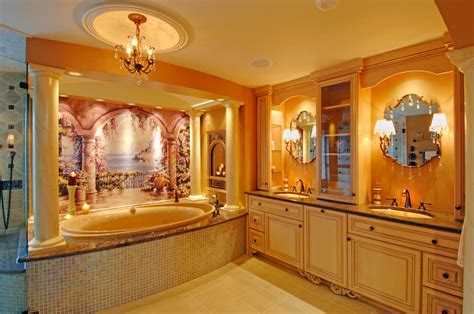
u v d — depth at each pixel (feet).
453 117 7.11
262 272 10.07
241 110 12.14
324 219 8.81
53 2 5.25
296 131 12.05
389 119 8.81
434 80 7.84
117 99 12.48
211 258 10.21
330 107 9.58
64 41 7.11
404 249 6.88
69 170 11.75
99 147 12.64
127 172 13.55
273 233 10.69
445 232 6.14
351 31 6.64
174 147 15.25
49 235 7.19
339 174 9.52
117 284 7.87
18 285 6.74
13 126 9.19
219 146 14.94
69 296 7.17
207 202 14.70
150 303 7.98
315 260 9.08
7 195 9.10
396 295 7.04
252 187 12.42
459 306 5.94
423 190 8.08
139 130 13.94
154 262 8.58
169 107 14.33
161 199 14.74
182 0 5.27
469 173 4.74
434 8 5.56
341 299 8.14
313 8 5.57
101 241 8.09
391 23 6.22
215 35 6.84
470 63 4.69
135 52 6.13
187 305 7.87
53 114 7.17
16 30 6.45
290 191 12.00
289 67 9.39
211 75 10.28
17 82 9.00
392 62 7.94
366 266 7.71
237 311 7.56
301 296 8.34
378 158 9.08
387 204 8.80
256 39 7.10
